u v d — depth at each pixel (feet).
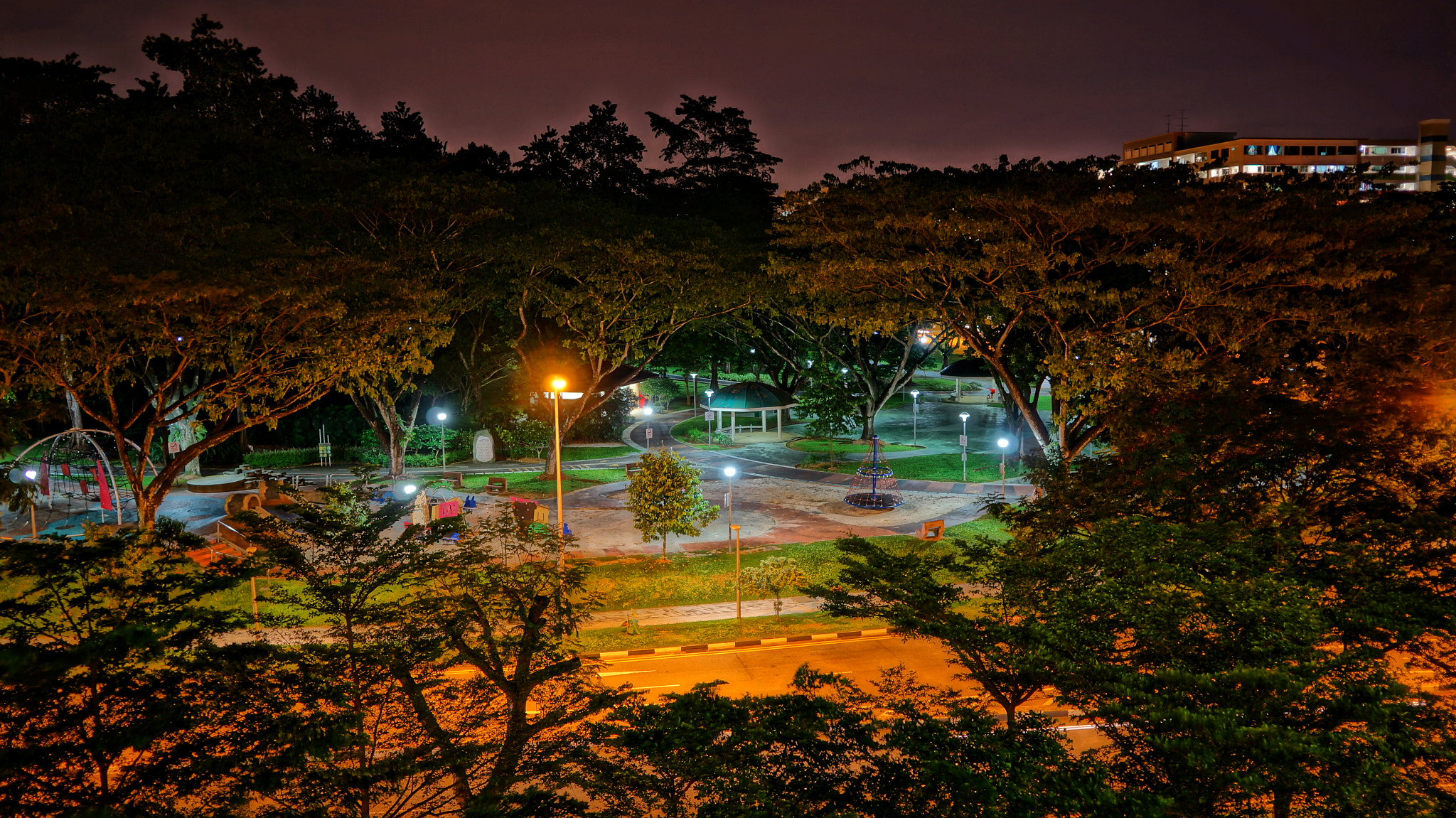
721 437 194.49
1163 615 33.86
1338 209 89.20
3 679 27.66
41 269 65.57
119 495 128.57
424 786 39.91
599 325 134.62
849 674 72.84
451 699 44.45
